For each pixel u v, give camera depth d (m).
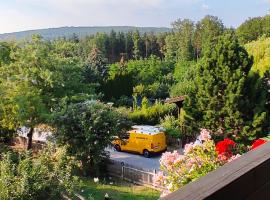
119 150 27.73
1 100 24.27
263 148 2.04
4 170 10.58
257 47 35.31
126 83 54.88
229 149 7.92
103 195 16.83
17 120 24.69
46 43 26.64
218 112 21.55
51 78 24.55
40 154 12.66
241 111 20.97
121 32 109.88
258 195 1.72
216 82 21.50
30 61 25.00
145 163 24.45
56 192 11.02
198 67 22.53
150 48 103.38
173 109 33.78
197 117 22.66
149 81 63.38
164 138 26.75
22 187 10.29
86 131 20.08
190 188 1.41
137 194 17.22
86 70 55.41
